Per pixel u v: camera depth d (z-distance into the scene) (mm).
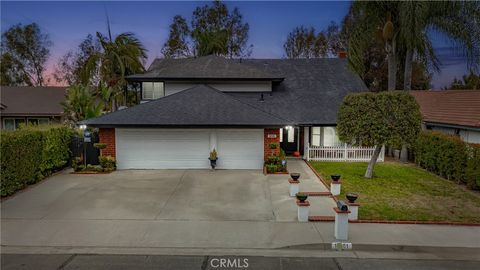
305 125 16750
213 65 20547
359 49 17531
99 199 10156
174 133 14688
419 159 15781
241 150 14789
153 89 20016
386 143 11984
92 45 38812
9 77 40969
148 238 7270
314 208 9328
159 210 9133
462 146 12070
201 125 13984
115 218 8492
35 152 12117
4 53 40469
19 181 11016
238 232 7598
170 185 11883
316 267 6078
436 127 18062
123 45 25422
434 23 16000
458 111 17000
